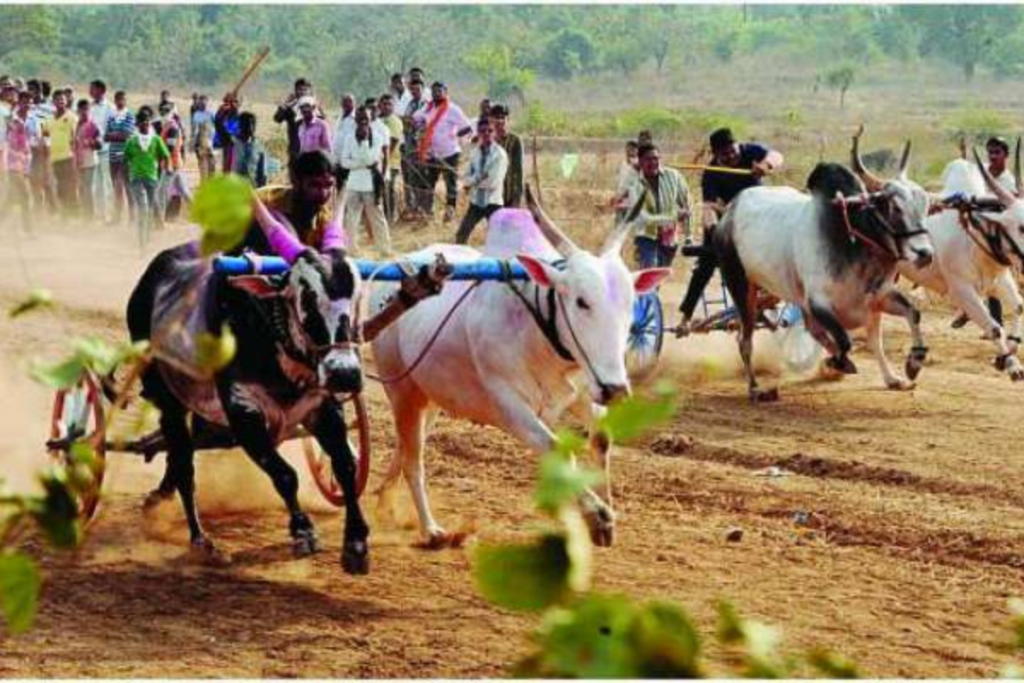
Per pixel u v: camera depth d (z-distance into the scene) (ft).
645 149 56.08
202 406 29.43
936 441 42.98
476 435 42.65
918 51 277.64
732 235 51.93
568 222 89.25
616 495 37.22
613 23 284.41
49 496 6.34
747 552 32.30
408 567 30.71
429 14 262.88
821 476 39.52
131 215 89.97
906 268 55.31
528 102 227.81
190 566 30.55
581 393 30.76
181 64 245.65
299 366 27.55
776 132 162.09
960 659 25.90
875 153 122.42
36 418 43.42
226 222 6.20
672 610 5.76
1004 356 53.47
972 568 31.53
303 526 28.19
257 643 26.05
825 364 50.26
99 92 91.71
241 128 80.33
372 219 78.13
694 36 291.79
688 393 50.65
